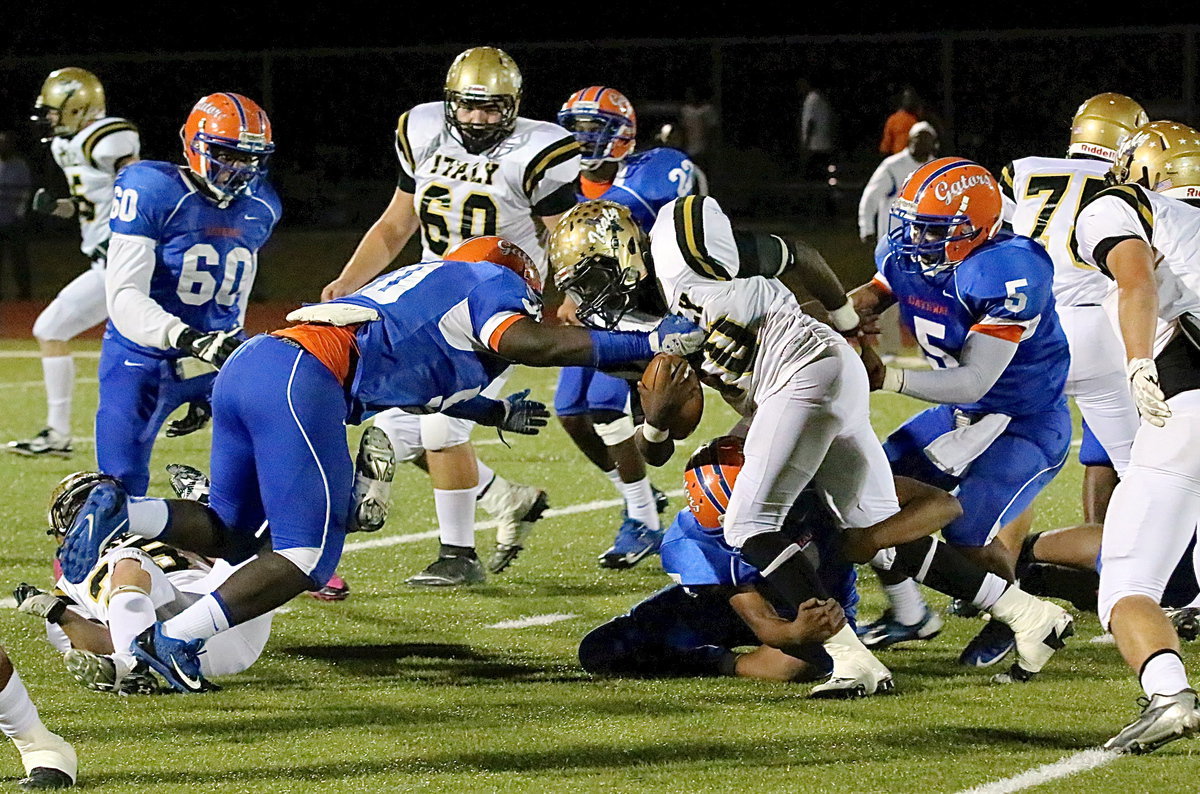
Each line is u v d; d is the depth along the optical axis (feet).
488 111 49.60
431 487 64.80
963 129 154.71
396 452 48.06
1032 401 39.60
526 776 29.84
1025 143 153.17
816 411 33.94
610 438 49.96
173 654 33.55
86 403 89.04
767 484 34.30
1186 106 144.87
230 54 161.07
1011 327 37.55
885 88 157.58
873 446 35.47
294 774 29.96
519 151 50.34
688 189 49.88
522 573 50.01
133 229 45.09
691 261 34.09
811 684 36.50
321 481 33.81
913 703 34.81
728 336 34.17
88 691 36.11
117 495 34.65
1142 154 38.29
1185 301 31.71
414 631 42.55
